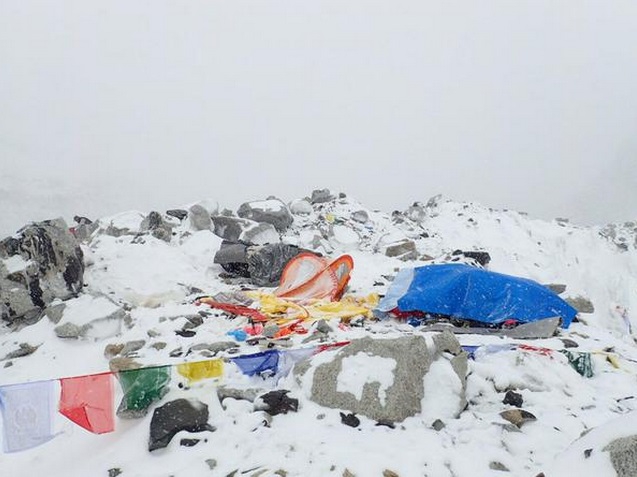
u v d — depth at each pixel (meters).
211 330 7.81
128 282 9.98
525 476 4.41
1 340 8.16
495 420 5.26
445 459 4.57
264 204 16.67
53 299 8.98
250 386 5.82
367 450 4.65
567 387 6.10
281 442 4.85
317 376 5.58
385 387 5.27
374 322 8.46
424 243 17.45
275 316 8.33
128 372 5.34
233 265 11.80
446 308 8.27
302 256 10.36
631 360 7.14
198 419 5.23
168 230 13.45
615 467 3.62
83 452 5.16
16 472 4.99
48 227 9.39
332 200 20.62
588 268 16.03
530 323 7.91
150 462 4.91
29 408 4.67
